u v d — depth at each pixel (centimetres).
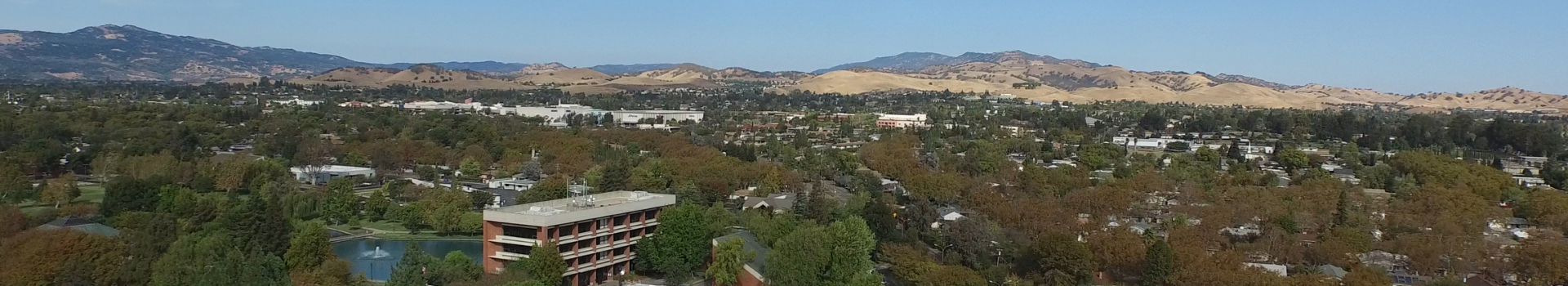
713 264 19400
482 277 18362
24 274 16700
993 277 19100
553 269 18538
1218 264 18700
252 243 19325
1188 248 19700
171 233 19375
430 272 18038
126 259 18312
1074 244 19588
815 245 18150
